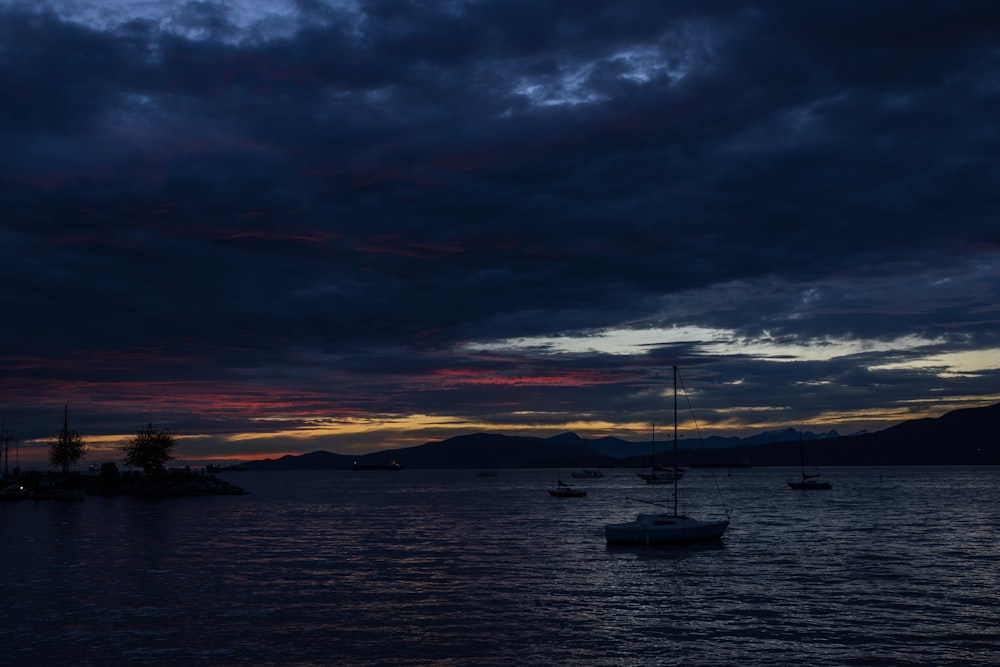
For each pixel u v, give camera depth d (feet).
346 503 568.82
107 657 118.21
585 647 123.03
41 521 378.94
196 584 181.68
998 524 337.52
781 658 116.57
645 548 248.11
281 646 124.16
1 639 128.57
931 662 114.42
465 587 175.83
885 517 381.81
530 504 538.06
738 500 558.97
